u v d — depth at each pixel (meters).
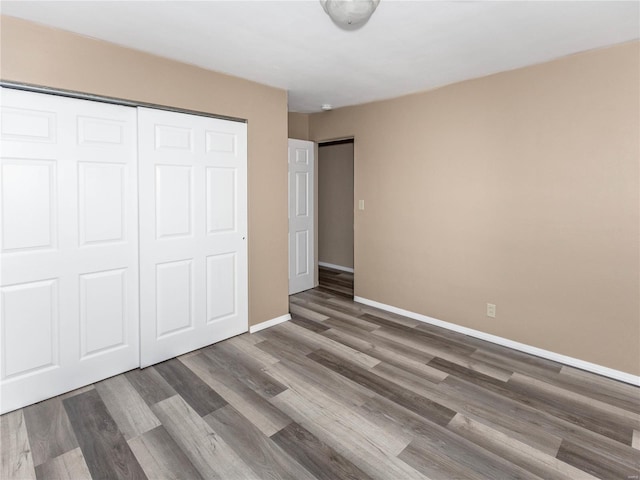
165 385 2.46
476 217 3.21
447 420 2.10
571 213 2.68
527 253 2.92
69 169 2.28
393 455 1.82
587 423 2.08
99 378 2.50
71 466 1.74
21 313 2.16
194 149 2.86
